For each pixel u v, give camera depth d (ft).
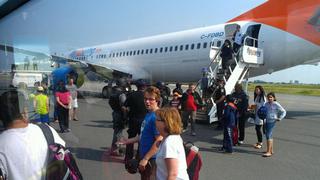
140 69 45.11
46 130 5.82
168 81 48.49
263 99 22.95
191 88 27.55
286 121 37.73
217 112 30.86
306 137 27.37
